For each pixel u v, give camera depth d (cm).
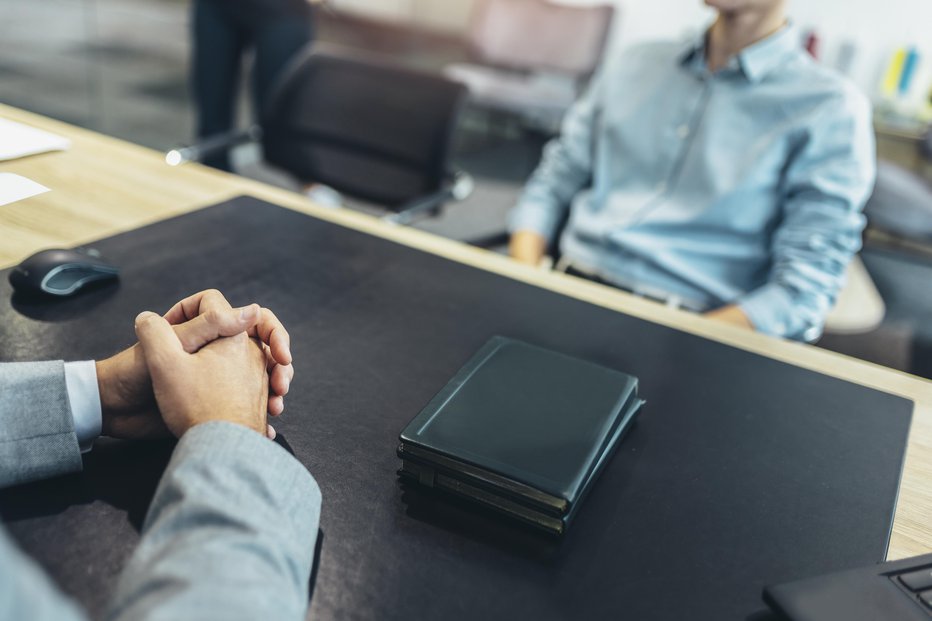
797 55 134
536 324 90
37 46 465
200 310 65
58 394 59
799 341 131
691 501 63
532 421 65
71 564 51
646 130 144
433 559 55
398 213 142
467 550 56
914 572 54
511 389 70
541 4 377
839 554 59
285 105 166
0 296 82
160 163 125
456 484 61
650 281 143
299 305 87
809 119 129
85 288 85
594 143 156
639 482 65
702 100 138
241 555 44
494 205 327
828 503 65
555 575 55
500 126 430
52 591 29
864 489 67
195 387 58
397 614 50
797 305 125
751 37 133
